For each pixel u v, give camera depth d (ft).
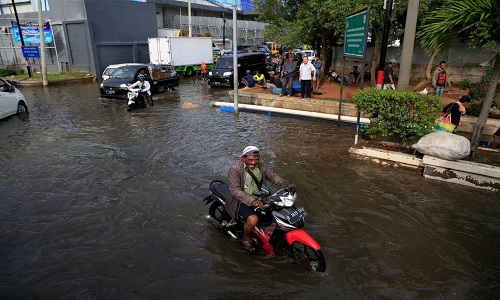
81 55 86.94
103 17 85.92
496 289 12.28
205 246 14.84
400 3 37.88
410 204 18.44
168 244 14.98
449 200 18.86
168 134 32.45
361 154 25.25
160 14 139.13
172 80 62.69
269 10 58.65
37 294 11.98
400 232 15.87
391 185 20.77
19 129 34.86
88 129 34.65
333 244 14.96
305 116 38.60
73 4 84.23
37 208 18.15
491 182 19.93
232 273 13.06
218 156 26.09
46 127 35.63
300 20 50.39
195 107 45.98
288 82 44.73
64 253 14.35
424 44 23.52
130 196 19.52
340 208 18.07
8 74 84.99
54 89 67.21
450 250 14.55
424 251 14.47
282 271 13.16
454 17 20.51
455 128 24.99
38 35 81.71
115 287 12.32
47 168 23.86
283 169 23.39
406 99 23.53
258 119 38.91
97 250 14.56
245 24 158.20
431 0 37.63
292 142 29.73
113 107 46.73
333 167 23.75
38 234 15.75
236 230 15.11
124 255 14.20
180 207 18.25
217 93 60.08
